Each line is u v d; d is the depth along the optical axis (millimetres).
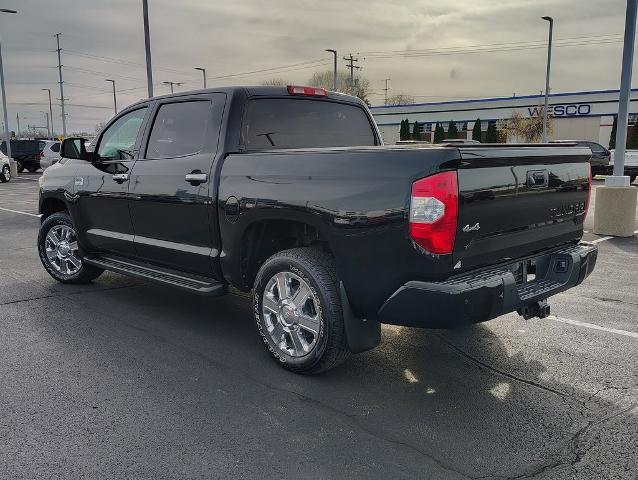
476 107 54188
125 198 5074
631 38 9484
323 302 3611
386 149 3312
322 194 3531
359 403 3518
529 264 3838
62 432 3141
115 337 4660
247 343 4543
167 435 3115
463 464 2861
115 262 5531
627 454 2953
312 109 4852
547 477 2756
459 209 3129
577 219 4172
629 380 3857
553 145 3822
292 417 3332
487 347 4480
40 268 7266
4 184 24562
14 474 2748
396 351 4391
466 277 3295
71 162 5988
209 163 4324
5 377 3859
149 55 20500
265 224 4078
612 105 46312
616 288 6223
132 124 5238
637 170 23344
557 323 5051
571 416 3359
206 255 4422
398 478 2738
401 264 3242
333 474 2768
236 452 2957
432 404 3510
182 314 5301
